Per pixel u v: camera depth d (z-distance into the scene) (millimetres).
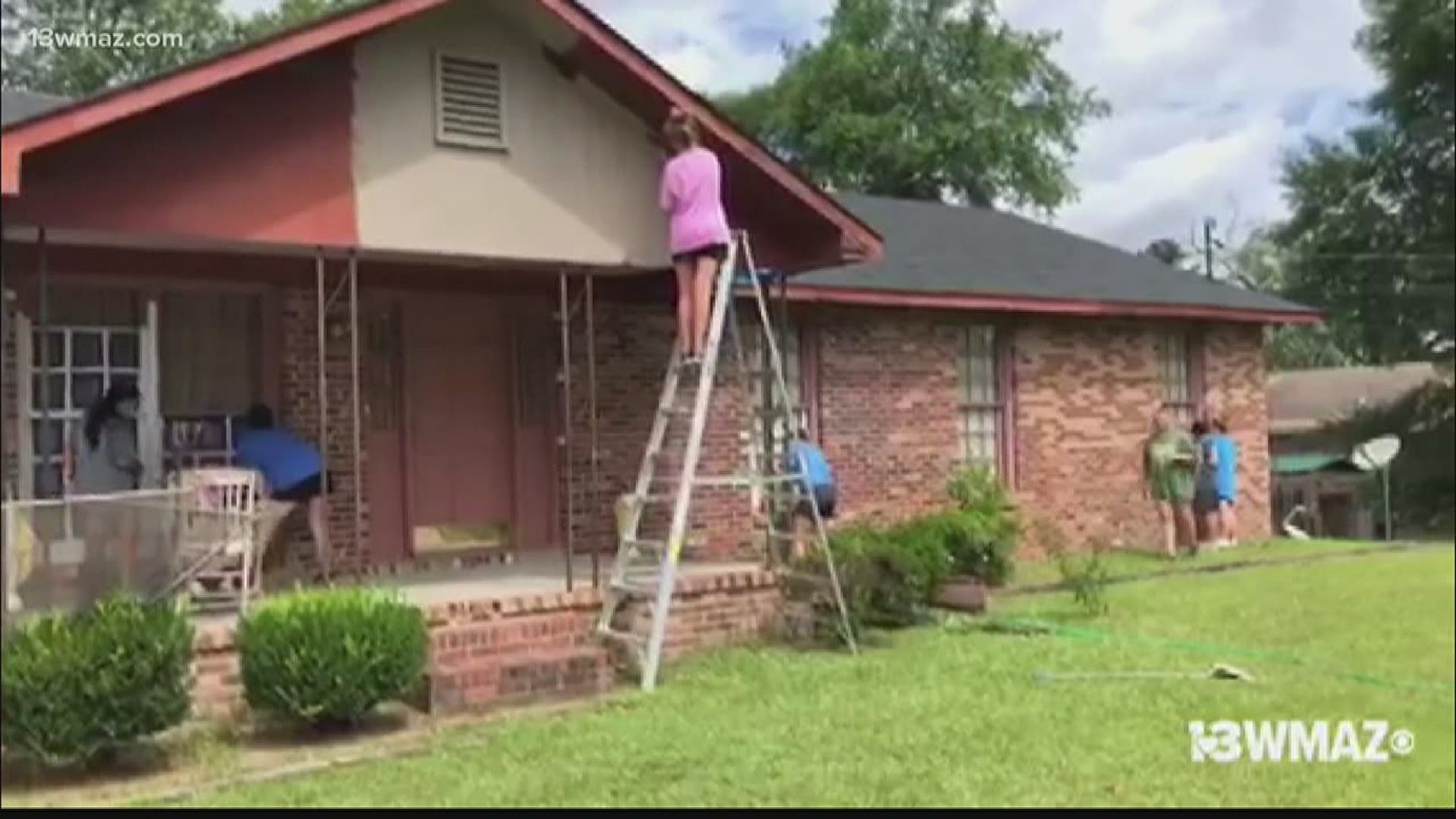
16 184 7656
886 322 15828
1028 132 37125
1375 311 34469
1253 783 7504
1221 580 15383
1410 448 32688
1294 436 36656
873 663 10164
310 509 11016
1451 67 33375
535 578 10984
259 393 11523
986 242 19625
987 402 16875
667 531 12703
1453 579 15594
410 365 12477
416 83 9898
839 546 11602
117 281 10656
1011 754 7828
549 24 10180
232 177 9047
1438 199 33906
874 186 36594
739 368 12273
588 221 10734
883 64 36531
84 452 10109
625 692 9156
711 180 10500
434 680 8391
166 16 22016
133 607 7430
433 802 6637
